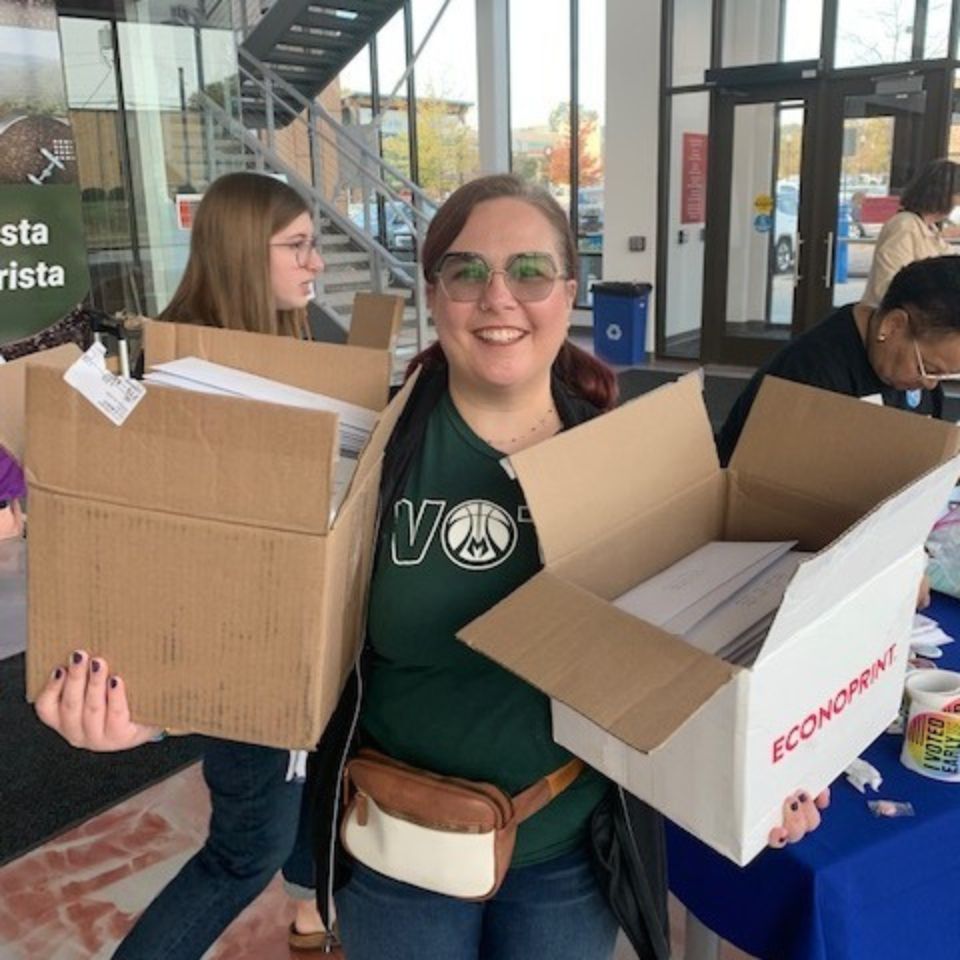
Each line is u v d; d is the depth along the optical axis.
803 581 0.70
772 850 1.01
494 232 0.98
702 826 0.82
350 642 0.97
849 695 0.91
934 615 1.50
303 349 1.14
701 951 1.30
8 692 2.79
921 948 1.05
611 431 0.95
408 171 10.35
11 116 4.06
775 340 7.60
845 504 1.00
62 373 0.79
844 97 6.95
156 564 0.82
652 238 8.05
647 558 1.01
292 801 1.42
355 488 0.86
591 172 9.24
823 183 7.15
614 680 0.74
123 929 1.86
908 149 6.77
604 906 1.07
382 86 10.30
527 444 1.07
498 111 9.45
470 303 0.99
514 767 1.01
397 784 1.00
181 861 2.06
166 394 0.77
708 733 0.78
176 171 5.63
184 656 0.83
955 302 1.49
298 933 1.80
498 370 1.01
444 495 1.05
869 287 4.55
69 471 0.81
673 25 7.59
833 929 0.99
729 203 7.57
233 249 1.75
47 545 0.83
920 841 1.03
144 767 2.42
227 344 1.14
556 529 0.89
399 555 1.03
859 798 1.08
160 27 5.40
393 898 1.06
